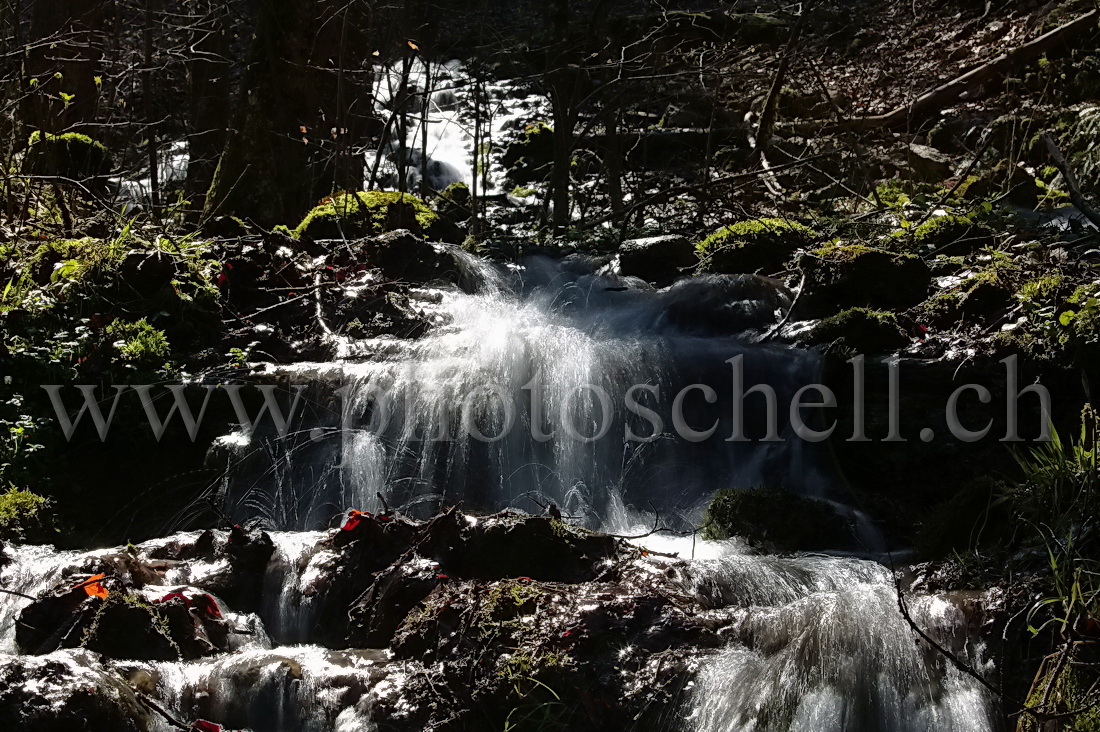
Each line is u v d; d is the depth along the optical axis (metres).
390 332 7.30
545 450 6.32
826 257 7.42
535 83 15.37
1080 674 3.51
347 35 10.52
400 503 6.10
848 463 6.23
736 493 5.56
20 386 6.30
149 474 6.23
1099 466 4.52
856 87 15.05
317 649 4.34
